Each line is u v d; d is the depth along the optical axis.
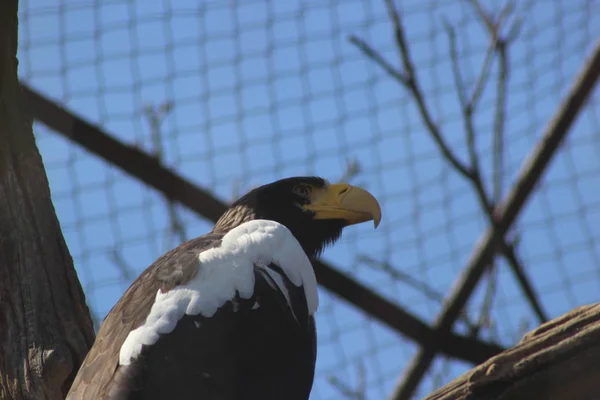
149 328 8.12
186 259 8.80
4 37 9.29
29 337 9.02
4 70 9.52
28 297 9.23
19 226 9.53
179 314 8.27
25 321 9.12
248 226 9.27
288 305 8.89
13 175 9.69
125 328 8.22
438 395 8.09
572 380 7.83
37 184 9.75
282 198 11.36
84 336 9.18
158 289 8.52
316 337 9.36
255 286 8.73
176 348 8.09
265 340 8.57
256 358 8.45
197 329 8.24
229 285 8.62
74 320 9.27
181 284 8.52
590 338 7.77
